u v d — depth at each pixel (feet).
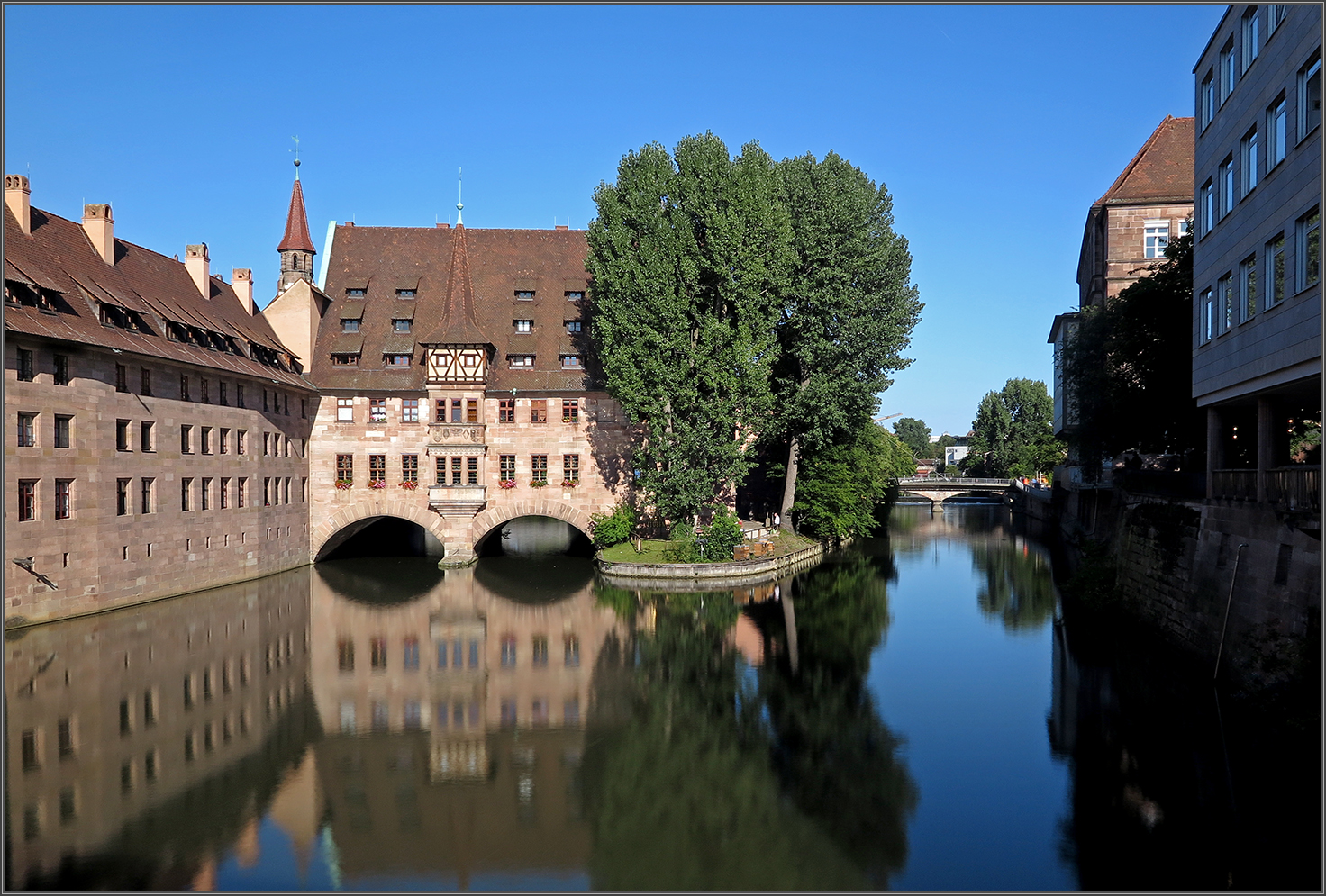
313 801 51.47
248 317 150.20
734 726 64.54
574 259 175.01
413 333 162.40
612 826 47.73
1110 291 169.07
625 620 104.68
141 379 109.40
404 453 156.87
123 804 50.88
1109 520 124.26
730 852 44.55
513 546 191.83
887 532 225.56
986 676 77.05
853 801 50.57
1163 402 111.14
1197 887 39.81
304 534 154.71
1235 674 65.05
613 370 135.13
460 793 52.47
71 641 89.35
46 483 93.97
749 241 131.34
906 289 163.84
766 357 133.39
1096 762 55.67
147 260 127.75
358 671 81.15
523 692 74.23
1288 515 57.57
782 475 179.01
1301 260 58.44
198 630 97.19
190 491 120.37
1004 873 41.57
